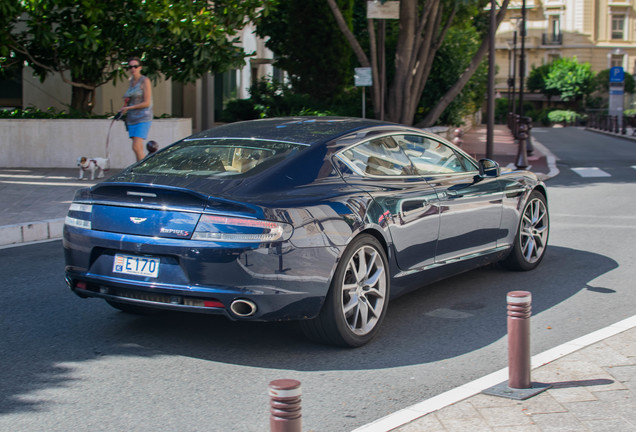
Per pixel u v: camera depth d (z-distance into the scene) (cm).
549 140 3406
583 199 1275
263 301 442
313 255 454
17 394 412
